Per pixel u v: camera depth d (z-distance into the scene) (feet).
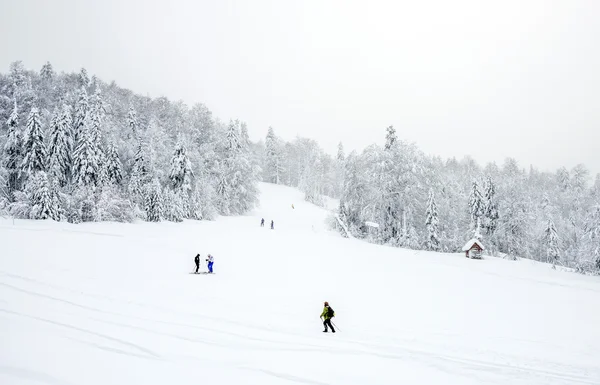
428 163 166.09
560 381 31.94
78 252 79.30
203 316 43.65
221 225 155.53
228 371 29.63
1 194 134.41
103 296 49.01
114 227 121.60
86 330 36.50
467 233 163.02
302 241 120.37
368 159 163.12
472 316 51.85
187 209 167.73
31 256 71.20
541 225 174.29
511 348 39.58
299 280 67.67
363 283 69.00
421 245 148.25
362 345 37.35
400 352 35.96
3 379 26.00
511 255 146.92
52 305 43.91
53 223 115.96
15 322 37.24
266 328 41.04
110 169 152.35
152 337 35.91
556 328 48.37
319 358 33.42
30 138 135.74
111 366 29.09
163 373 28.50
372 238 154.20
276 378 28.91
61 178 144.97
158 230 124.98
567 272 109.91
